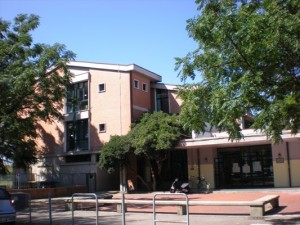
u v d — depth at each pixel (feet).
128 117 110.42
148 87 119.65
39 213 64.08
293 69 31.22
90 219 52.26
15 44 73.15
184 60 35.78
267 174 98.68
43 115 72.69
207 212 54.03
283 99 30.04
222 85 32.42
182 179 109.40
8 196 49.90
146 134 97.45
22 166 99.86
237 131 33.27
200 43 35.29
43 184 115.75
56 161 123.54
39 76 69.56
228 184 103.45
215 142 94.02
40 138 127.24
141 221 47.88
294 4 30.01
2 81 62.49
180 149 107.34
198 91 34.83
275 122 30.58
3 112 68.28
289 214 48.01
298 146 94.07
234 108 29.81
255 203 46.78
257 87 30.17
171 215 52.95
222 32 31.35
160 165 102.01
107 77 115.65
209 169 104.68
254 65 30.71
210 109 33.71
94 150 114.83
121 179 109.19
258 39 29.43
